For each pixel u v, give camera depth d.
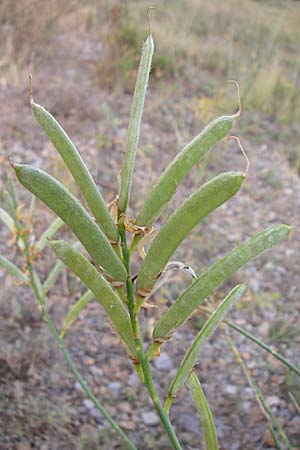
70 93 1.08
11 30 1.19
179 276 0.70
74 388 0.56
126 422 0.53
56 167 0.81
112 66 1.20
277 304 0.70
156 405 0.23
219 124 0.19
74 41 1.38
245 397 0.57
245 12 1.70
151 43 0.20
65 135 0.19
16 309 0.62
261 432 0.53
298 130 1.16
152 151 0.97
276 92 1.27
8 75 1.10
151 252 0.20
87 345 0.61
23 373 0.56
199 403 0.26
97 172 0.90
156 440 0.52
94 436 0.51
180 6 1.63
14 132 0.96
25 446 0.49
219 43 1.44
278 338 0.65
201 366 0.61
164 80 1.23
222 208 0.89
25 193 0.80
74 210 0.19
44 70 1.20
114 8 1.43
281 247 0.82
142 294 0.21
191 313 0.21
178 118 1.08
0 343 0.58
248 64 1.24
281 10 1.72
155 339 0.22
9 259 0.70
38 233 0.74
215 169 0.96
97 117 1.05
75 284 0.67
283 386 0.58
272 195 0.93
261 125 1.16
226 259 0.20
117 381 0.58
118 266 0.20
